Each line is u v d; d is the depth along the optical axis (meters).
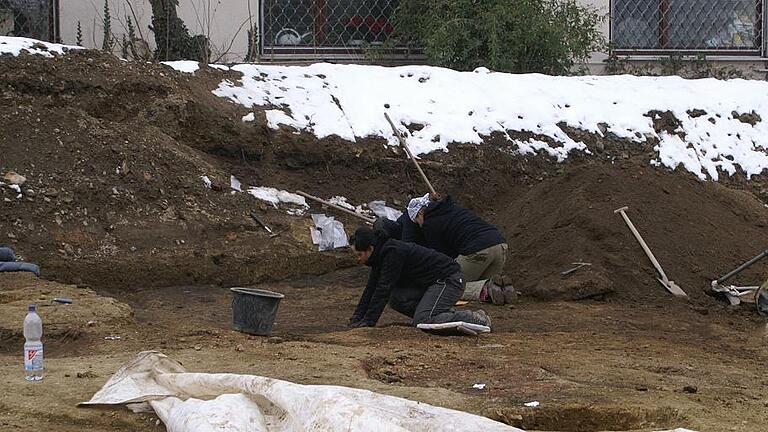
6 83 20.02
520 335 14.22
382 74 24.53
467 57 25.98
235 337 13.09
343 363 11.37
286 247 19.69
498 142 23.52
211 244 19.17
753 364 12.83
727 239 20.33
